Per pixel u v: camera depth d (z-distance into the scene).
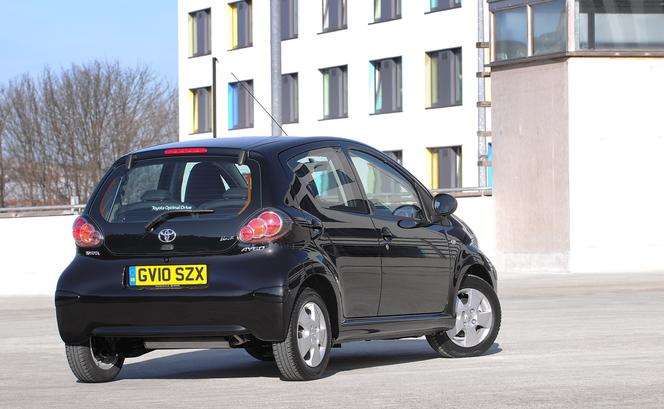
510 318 16.53
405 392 9.09
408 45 48.31
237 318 9.59
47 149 93.31
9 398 9.45
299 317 9.79
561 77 27.27
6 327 17.25
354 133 50.91
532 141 27.91
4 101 94.31
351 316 10.33
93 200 10.22
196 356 12.61
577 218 27.14
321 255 9.98
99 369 10.38
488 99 45.19
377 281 10.58
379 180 11.92
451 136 46.75
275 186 9.88
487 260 11.98
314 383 9.76
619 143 27.28
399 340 13.85
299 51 53.31
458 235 11.70
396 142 49.03
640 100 27.36
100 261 10.02
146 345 10.04
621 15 27.27
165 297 9.73
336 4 51.72
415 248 11.04
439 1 47.12
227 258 9.69
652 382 9.39
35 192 93.81
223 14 57.19
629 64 27.28
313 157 10.42
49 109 92.94
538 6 27.73
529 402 8.41
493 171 28.69
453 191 31.11
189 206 9.91
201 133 59.03
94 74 92.75
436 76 47.50
